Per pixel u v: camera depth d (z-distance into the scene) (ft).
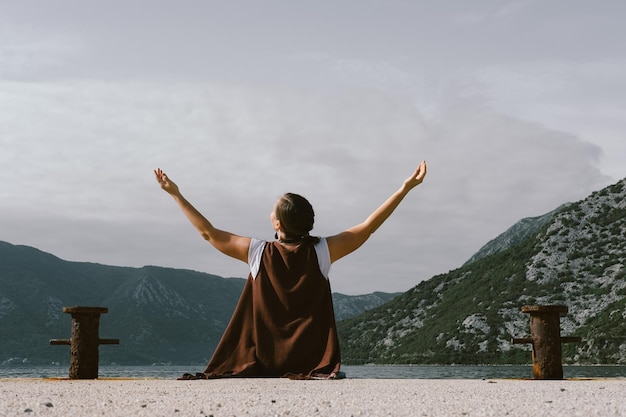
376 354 531.50
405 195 23.58
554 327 28.14
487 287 510.99
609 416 13.20
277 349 22.47
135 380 25.57
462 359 445.78
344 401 15.87
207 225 23.50
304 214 23.08
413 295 596.70
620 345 365.40
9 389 20.30
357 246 23.57
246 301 23.16
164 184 23.85
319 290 22.81
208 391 18.39
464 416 13.23
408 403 15.58
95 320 29.91
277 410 13.97
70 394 18.20
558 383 23.58
